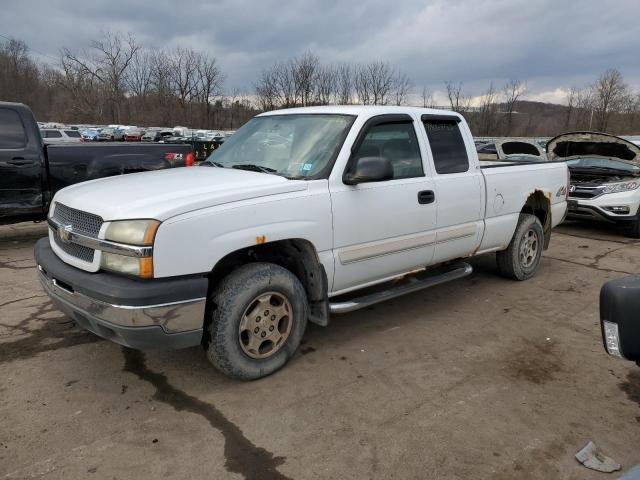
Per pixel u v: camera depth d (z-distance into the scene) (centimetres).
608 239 874
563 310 508
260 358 351
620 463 275
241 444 286
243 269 339
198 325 311
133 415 311
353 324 462
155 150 800
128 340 301
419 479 260
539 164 592
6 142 686
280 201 342
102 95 6166
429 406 327
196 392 339
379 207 400
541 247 610
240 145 446
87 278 307
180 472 262
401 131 432
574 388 354
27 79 6931
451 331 450
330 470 266
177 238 298
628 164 934
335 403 328
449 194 459
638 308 180
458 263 522
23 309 479
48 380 351
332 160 378
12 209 702
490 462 274
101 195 333
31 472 259
